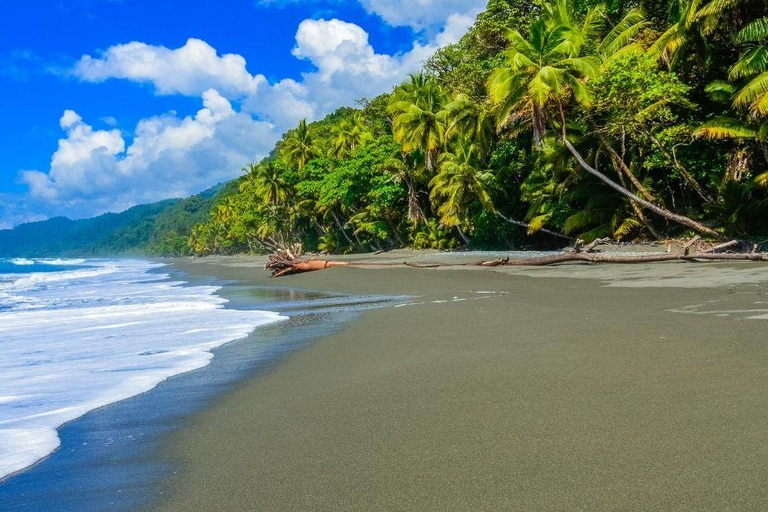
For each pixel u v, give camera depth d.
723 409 3.56
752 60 17.70
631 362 4.98
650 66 20.12
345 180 50.31
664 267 15.72
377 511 2.62
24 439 4.01
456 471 2.99
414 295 13.52
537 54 21.94
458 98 34.12
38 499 2.98
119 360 7.00
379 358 6.18
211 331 9.38
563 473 2.85
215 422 4.23
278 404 4.62
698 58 21.00
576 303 9.41
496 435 3.46
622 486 2.66
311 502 2.76
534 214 31.50
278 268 26.33
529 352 5.77
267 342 7.91
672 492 2.57
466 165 34.22
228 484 3.05
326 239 66.38
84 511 2.82
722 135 18.59
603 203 26.72
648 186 25.08
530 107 22.84
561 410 3.82
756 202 19.84
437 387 4.71
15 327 11.05
